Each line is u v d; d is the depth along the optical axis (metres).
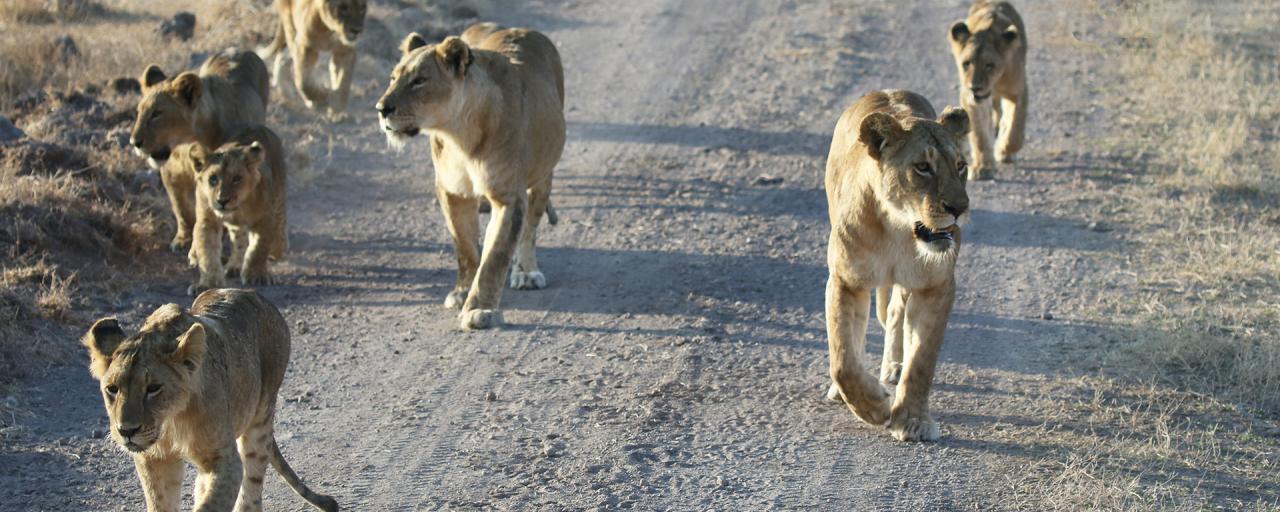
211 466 8.56
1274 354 13.09
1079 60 28.81
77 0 29.17
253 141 16.05
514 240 14.75
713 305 15.44
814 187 20.81
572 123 24.78
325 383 13.09
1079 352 13.69
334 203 19.67
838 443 11.55
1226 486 10.60
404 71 13.84
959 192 10.31
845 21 32.94
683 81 27.88
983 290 15.88
